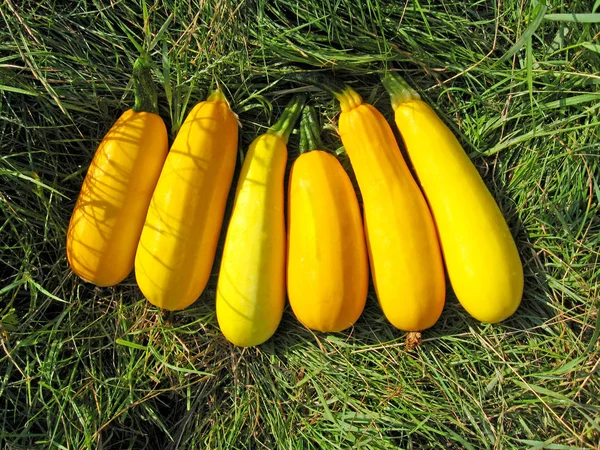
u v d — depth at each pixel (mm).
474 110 422
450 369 413
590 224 395
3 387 383
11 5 362
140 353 424
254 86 424
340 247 354
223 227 425
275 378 425
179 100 407
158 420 408
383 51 411
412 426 406
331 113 428
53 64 409
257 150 377
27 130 398
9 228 409
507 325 412
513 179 413
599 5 386
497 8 405
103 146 375
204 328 419
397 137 423
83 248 370
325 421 417
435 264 360
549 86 398
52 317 422
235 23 395
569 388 398
